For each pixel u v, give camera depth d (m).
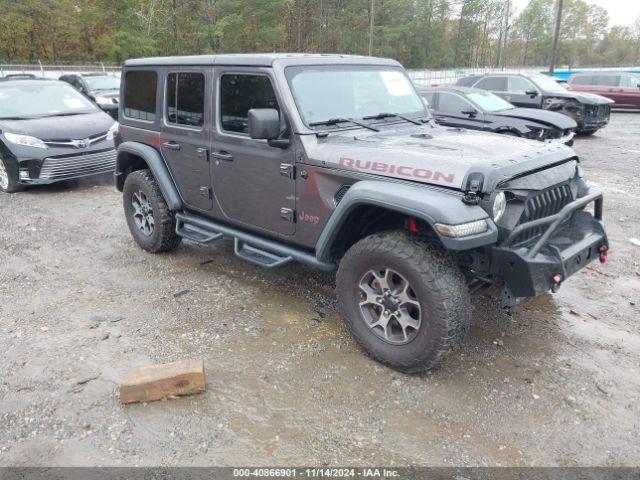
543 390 3.34
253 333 4.04
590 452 2.82
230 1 47.38
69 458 2.79
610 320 4.25
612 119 19.45
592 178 9.38
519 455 2.80
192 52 49.50
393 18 64.38
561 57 99.19
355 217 3.63
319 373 3.52
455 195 3.11
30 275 5.20
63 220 7.07
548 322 4.21
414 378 3.46
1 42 44.38
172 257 5.66
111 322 4.24
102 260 5.60
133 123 5.55
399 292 3.39
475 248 3.36
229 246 5.99
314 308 4.46
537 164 3.38
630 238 6.14
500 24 87.62
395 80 4.69
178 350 3.81
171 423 3.05
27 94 9.40
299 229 4.01
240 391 3.34
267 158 4.06
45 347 3.86
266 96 4.00
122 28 45.69
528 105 14.34
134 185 5.59
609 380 3.44
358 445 2.88
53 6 45.38
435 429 3.00
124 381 3.21
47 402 3.24
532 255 3.15
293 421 3.06
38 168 8.23
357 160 3.53
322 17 58.56
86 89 17.05
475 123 10.59
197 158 4.74
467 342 3.90
